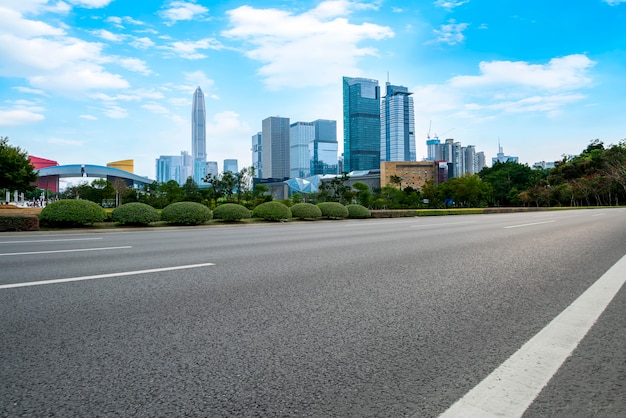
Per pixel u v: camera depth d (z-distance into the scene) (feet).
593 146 312.09
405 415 6.13
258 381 7.25
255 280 15.94
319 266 19.31
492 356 8.41
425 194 269.03
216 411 6.25
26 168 127.34
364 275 17.11
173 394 6.76
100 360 8.09
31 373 7.48
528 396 6.72
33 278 16.14
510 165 319.68
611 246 27.20
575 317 11.18
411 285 15.24
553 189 222.69
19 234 42.16
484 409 6.30
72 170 405.59
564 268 18.90
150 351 8.57
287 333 9.79
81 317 10.89
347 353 8.57
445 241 30.78
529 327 10.32
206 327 10.17
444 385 7.12
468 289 14.62
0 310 11.53
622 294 13.82
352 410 6.29
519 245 27.94
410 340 9.37
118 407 6.34
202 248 26.81
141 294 13.52
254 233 41.04
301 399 6.63
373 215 82.99
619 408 6.33
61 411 6.21
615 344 9.06
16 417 6.00
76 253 24.21
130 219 52.11
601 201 230.89
